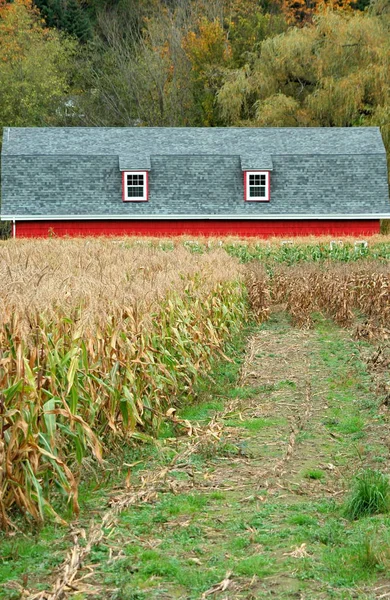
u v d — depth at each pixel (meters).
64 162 43.38
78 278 10.73
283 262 29.61
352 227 43.06
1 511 7.08
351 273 22.62
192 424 11.05
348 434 10.34
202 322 14.36
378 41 48.69
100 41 67.56
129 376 9.49
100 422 9.48
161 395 11.20
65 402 7.88
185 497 8.08
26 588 6.11
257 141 45.41
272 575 6.30
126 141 44.81
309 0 69.31
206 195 42.97
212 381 13.15
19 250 17.06
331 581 6.16
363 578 6.18
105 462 8.83
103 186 42.81
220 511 7.73
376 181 44.09
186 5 69.12
